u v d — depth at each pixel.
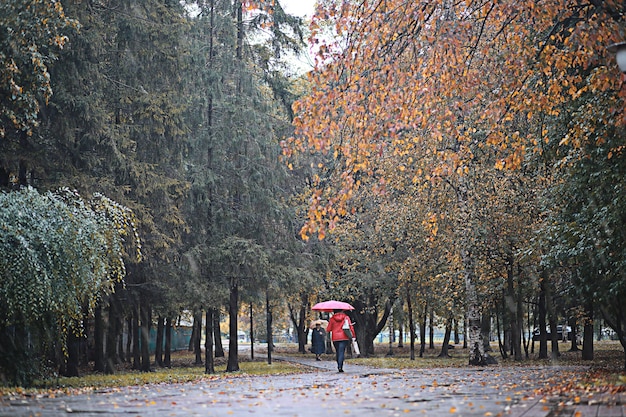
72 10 22.17
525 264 29.72
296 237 32.72
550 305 32.28
